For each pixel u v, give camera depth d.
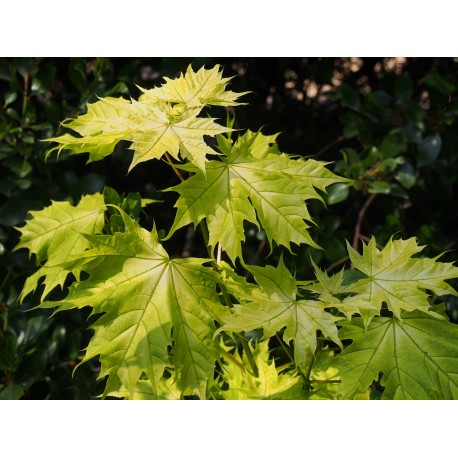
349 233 1.29
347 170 1.19
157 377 0.62
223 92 0.68
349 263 1.23
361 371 0.66
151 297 0.64
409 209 1.38
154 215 1.43
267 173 0.66
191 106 0.67
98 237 0.63
